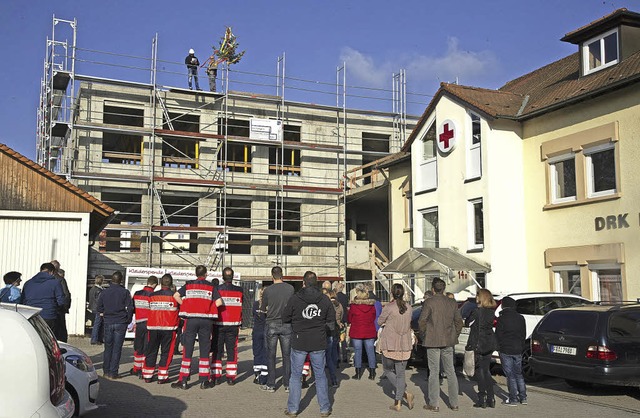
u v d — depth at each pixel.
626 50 16.75
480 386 9.16
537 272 17.81
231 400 9.29
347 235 33.09
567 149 16.94
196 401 9.14
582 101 16.52
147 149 28.33
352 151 31.22
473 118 19.31
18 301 9.88
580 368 9.80
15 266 18.72
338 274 30.56
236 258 29.30
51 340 4.65
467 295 18.52
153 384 10.62
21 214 18.84
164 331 10.65
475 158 18.98
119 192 27.95
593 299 16.00
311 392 10.22
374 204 33.09
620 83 15.07
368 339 11.92
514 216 18.20
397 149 33.31
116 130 26.53
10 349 4.04
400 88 33.72
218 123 30.20
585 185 16.39
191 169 29.08
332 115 32.25
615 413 8.68
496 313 12.24
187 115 30.14
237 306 10.91
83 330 18.88
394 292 9.12
